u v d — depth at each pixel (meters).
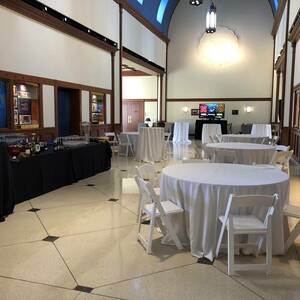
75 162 6.04
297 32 8.88
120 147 9.99
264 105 15.88
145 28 13.45
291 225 3.83
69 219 3.99
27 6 6.33
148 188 2.96
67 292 2.41
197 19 16.28
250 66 15.91
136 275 2.66
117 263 2.86
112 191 5.40
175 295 2.37
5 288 2.45
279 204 2.93
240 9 15.78
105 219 4.01
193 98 16.70
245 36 15.87
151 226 3.04
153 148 8.73
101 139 7.40
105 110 10.15
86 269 2.75
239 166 3.72
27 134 6.36
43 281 2.56
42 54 7.04
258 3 15.56
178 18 16.52
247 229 2.62
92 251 3.10
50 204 4.61
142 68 14.14
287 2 10.41
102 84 9.88
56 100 7.61
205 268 2.77
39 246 3.20
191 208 2.97
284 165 5.63
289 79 10.40
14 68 6.21
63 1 7.62
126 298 2.33
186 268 2.77
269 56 15.63
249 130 15.00
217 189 2.84
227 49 16.08
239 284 2.52
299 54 9.03
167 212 3.00
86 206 4.54
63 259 2.93
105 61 10.02
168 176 3.21
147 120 15.50
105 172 7.14
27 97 6.70
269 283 2.54
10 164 4.20
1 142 4.00
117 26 10.66
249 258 2.94
